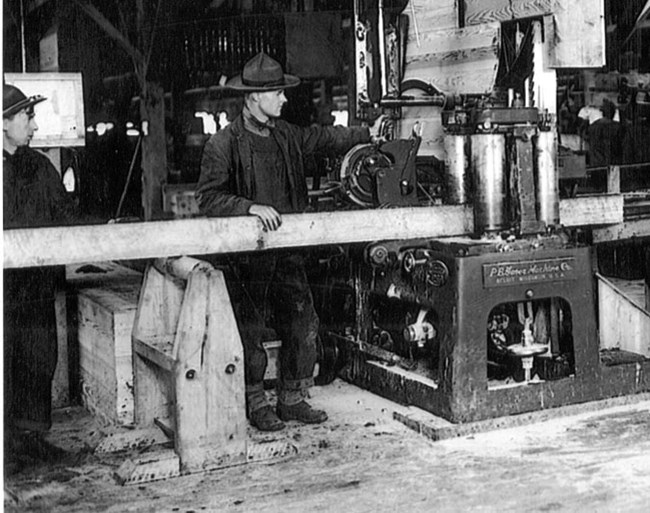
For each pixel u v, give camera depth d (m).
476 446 3.75
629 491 3.21
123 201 7.87
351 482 3.38
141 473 3.44
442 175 4.88
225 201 3.89
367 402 4.45
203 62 7.45
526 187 4.02
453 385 3.90
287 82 4.14
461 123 4.35
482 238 4.08
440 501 3.17
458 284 3.88
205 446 3.54
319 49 6.59
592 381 4.16
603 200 4.54
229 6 7.03
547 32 4.33
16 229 3.37
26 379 3.73
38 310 3.78
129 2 7.30
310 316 4.14
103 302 4.33
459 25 4.93
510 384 4.16
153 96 7.75
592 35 4.33
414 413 4.10
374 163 4.38
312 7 6.50
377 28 4.61
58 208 4.03
